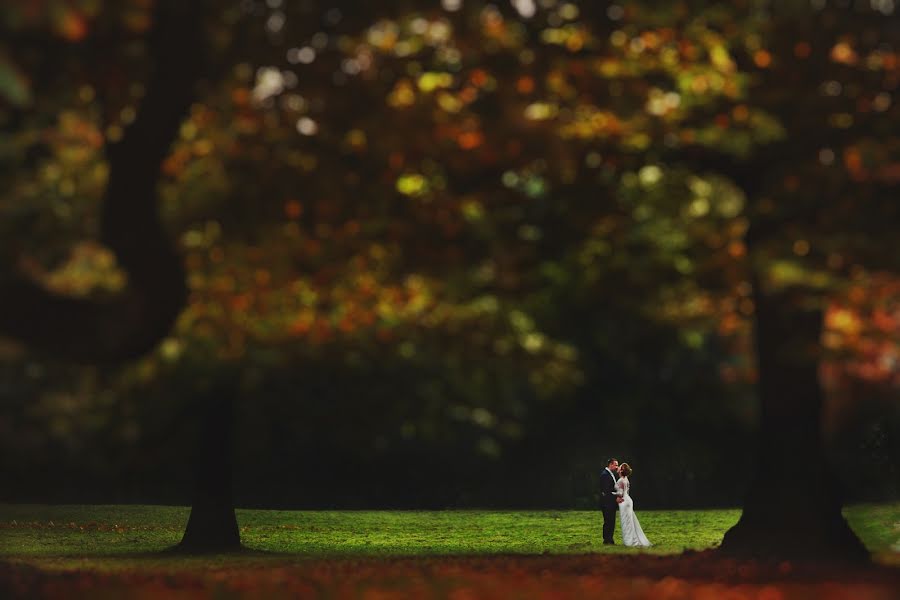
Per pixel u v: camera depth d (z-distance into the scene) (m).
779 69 32.88
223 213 35.25
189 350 41.91
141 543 51.88
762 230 33.69
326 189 32.41
